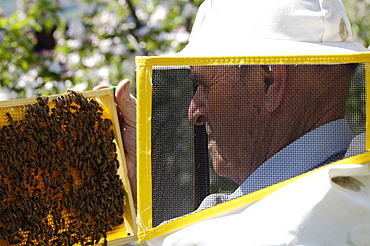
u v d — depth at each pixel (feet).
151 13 33.88
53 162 9.60
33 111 9.43
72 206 9.91
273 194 9.33
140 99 9.57
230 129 9.62
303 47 9.69
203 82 9.62
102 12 34.40
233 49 9.84
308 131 9.64
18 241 9.43
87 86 30.07
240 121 9.62
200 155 9.70
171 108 9.69
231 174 9.66
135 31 33.76
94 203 10.08
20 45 31.91
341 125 9.57
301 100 9.56
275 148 9.64
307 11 9.80
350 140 9.53
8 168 9.25
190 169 9.71
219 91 9.59
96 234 10.12
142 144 9.59
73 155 9.82
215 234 9.27
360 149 9.48
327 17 9.81
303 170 9.55
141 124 9.57
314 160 9.55
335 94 9.55
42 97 9.59
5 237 9.32
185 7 34.78
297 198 9.03
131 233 10.55
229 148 9.65
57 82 30.50
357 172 9.36
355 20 37.52
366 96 9.50
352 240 8.80
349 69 9.51
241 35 9.97
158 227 9.64
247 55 9.52
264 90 9.54
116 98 11.05
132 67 32.24
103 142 10.12
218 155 9.68
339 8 10.01
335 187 8.98
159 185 9.70
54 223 9.76
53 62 31.81
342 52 9.60
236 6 10.14
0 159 9.20
